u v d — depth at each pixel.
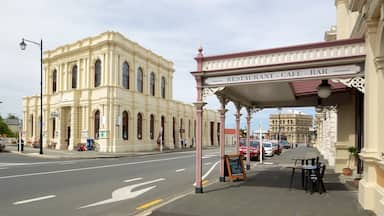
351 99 14.91
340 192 9.82
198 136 10.07
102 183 12.42
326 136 23.88
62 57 39.78
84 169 17.42
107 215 7.57
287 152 39.59
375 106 7.58
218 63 9.99
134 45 38.94
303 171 10.53
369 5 7.37
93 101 36.25
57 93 39.81
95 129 36.25
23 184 11.89
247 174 14.60
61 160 24.72
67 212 7.79
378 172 7.27
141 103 40.25
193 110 57.06
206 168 18.89
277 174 14.60
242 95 14.19
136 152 35.84
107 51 35.28
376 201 7.12
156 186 11.91
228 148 53.09
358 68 8.35
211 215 7.13
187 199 8.80
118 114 35.31
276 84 11.09
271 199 8.77
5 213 7.63
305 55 8.87
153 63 43.56
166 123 46.53
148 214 7.38
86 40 37.44
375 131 7.57
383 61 7.25
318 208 7.67
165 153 36.59
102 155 29.67
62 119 38.88
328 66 8.64
